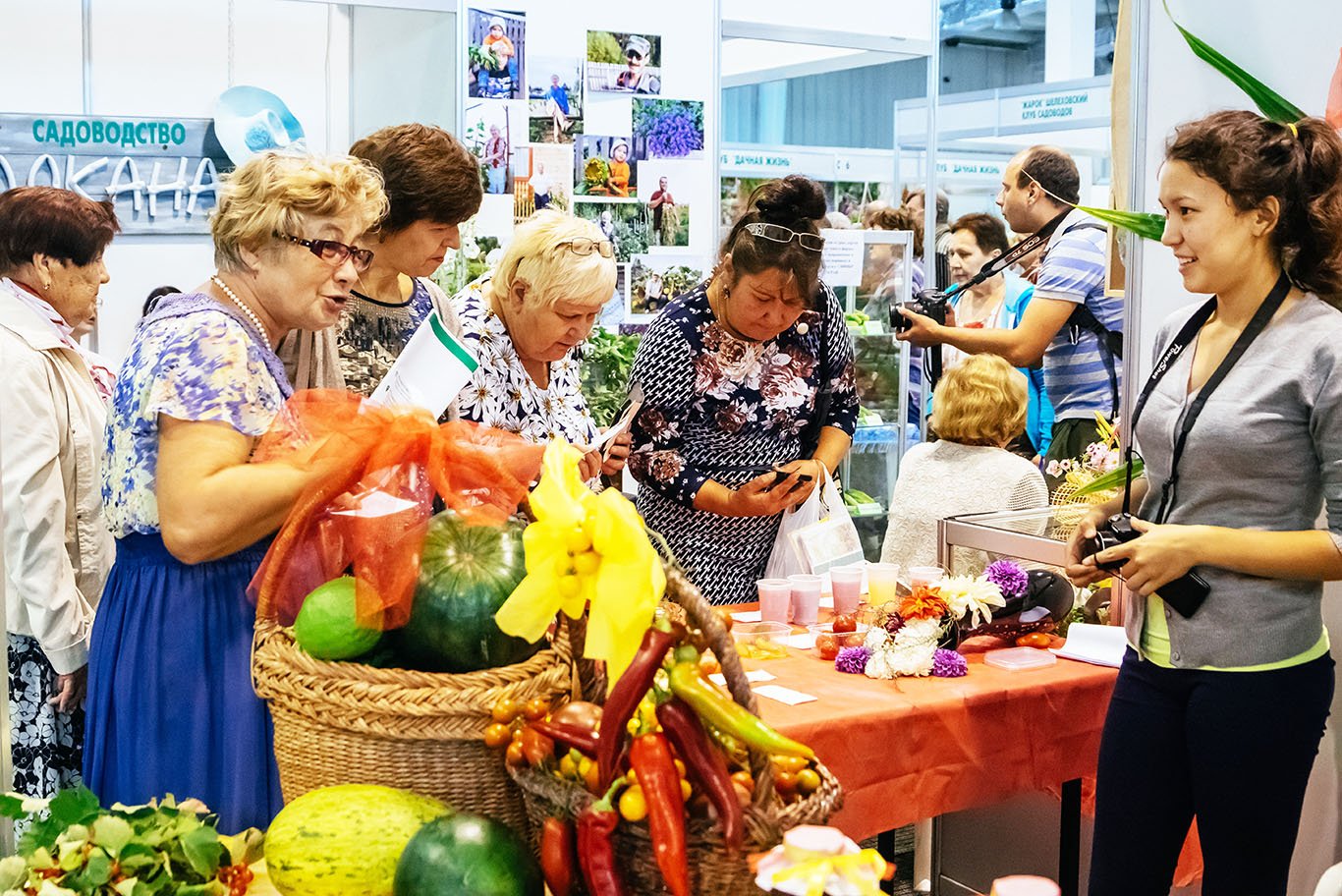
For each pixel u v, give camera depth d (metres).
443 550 1.46
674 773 1.23
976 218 5.80
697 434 3.09
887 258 5.87
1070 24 8.44
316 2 4.79
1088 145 6.22
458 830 1.28
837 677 2.60
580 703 1.39
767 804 1.23
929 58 6.12
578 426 2.76
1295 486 2.02
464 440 1.54
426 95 5.01
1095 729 2.65
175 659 1.75
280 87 5.06
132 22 4.79
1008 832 3.11
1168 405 2.12
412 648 1.44
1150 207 2.81
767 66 5.80
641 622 1.21
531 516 1.79
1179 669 2.11
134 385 1.71
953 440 3.39
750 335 2.99
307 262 1.76
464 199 2.54
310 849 1.30
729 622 2.71
